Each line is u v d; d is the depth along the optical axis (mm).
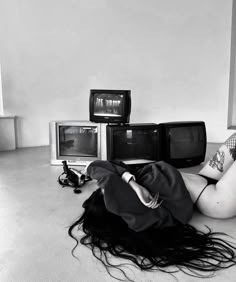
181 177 1853
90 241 1677
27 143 4316
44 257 1521
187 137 3049
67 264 1464
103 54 4383
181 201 1777
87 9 4203
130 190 1715
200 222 1892
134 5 4348
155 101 4633
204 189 1905
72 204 2197
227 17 4227
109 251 1557
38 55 4113
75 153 3180
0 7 3812
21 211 2072
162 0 4379
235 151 2006
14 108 4133
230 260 1482
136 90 4562
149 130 2883
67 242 1666
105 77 4453
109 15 4301
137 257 1514
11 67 4008
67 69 4293
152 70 4547
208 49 4410
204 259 1500
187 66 4523
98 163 1897
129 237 1633
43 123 4344
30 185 2619
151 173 1852
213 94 4516
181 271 1409
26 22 3969
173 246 1581
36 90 4203
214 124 4598
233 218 1952
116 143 2811
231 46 4332
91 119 3119
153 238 1634
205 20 4340
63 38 4188
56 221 1923
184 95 4609
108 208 1676
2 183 2674
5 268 1428
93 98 3070
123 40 4410
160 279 1351
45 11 4035
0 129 4027
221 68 4406
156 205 1668
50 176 2877
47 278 1356
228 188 1838
